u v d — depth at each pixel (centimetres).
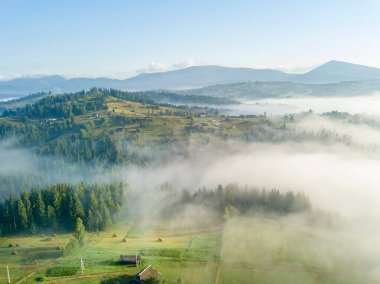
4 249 13838
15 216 16012
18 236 15525
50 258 12644
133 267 11706
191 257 12662
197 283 10762
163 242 14462
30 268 11888
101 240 14850
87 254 12875
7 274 11506
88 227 16188
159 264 12056
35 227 15762
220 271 11562
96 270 11512
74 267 11669
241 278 11112
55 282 10831
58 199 16900
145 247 13712
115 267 11706
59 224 16362
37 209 16325
